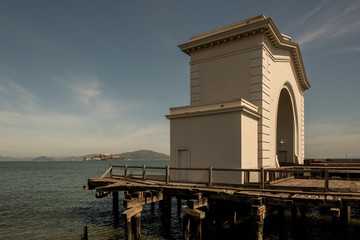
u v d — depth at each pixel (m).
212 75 22.09
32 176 76.44
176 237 16.05
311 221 19.30
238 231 15.92
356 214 22.14
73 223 20.41
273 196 10.85
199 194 11.86
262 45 19.72
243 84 20.33
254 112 17.94
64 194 37.00
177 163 18.53
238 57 20.83
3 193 38.44
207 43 22.11
